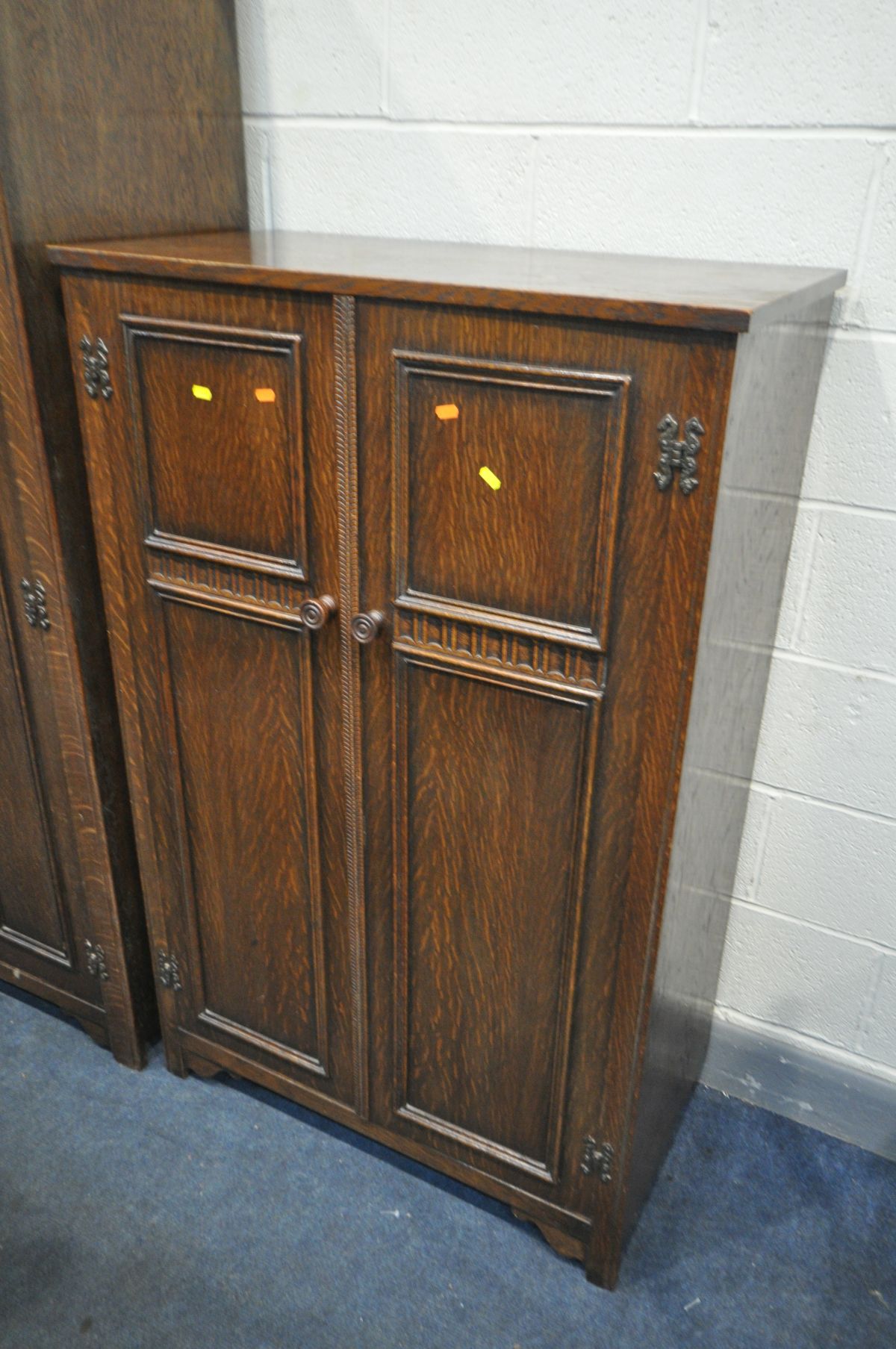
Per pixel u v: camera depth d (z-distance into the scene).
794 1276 1.34
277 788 1.28
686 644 0.95
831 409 1.22
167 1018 1.57
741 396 0.89
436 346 0.96
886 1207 1.44
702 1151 1.52
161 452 1.16
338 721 1.19
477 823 1.15
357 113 1.34
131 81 1.20
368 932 1.29
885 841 1.40
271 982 1.43
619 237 1.27
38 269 1.14
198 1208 1.40
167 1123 1.53
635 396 0.89
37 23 1.07
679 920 1.18
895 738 1.34
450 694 1.10
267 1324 1.26
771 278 1.06
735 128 1.16
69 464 1.25
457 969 1.25
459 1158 1.37
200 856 1.40
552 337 0.91
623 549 0.95
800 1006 1.54
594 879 1.10
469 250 1.25
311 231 1.43
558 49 1.21
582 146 1.24
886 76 1.08
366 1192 1.44
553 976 1.18
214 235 1.34
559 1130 1.26
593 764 1.04
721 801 1.26
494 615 1.03
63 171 1.14
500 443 0.96
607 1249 1.29
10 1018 1.72
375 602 1.10
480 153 1.29
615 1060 1.18
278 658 1.20
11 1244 1.35
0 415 1.22
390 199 1.37
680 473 0.89
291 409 1.05
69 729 1.39
